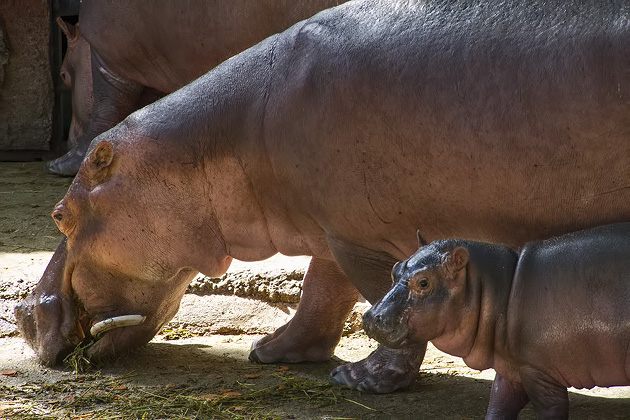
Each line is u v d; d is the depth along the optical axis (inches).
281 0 1430.9
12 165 2301.9
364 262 877.8
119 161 944.3
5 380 950.4
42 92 2431.1
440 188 781.9
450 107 757.3
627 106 695.1
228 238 943.7
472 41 757.9
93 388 920.9
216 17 1592.0
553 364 684.7
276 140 856.9
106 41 1891.0
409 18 800.9
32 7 2413.9
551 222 752.3
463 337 705.6
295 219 891.4
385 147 793.6
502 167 746.8
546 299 680.4
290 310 1210.0
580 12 725.9
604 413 811.4
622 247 670.5
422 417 822.5
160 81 1868.8
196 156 918.4
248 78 894.4
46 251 1417.3
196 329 1192.8
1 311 1190.3
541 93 721.6
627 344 657.6
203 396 890.1
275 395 894.4
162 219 938.1
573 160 721.6
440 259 691.4
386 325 680.4
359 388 897.5
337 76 812.0
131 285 979.9
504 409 722.2
